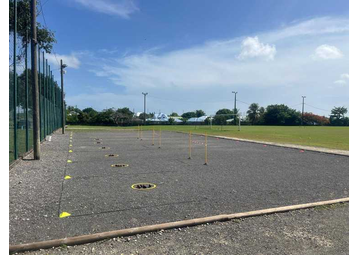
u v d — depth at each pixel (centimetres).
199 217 498
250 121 8475
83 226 447
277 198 631
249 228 459
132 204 567
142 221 473
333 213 538
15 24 961
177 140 2380
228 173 921
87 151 1482
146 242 399
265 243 406
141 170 952
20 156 1125
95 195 630
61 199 594
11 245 370
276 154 1452
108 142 2086
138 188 703
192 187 721
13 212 507
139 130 4119
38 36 2167
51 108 2606
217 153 1476
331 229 459
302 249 390
